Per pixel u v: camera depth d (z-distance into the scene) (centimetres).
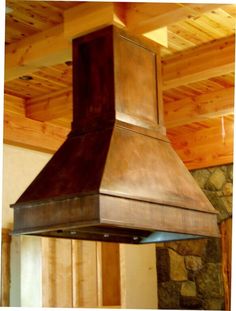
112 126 290
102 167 262
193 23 354
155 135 315
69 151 294
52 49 339
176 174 306
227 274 580
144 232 357
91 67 307
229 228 586
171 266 625
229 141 574
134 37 316
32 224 276
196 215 307
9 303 458
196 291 601
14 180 493
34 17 333
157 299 629
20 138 483
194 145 599
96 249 484
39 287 432
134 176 271
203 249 604
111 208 251
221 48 385
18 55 359
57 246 449
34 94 478
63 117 505
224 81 453
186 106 488
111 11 299
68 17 319
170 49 396
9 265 465
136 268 607
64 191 261
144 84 318
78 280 460
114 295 495
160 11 291
